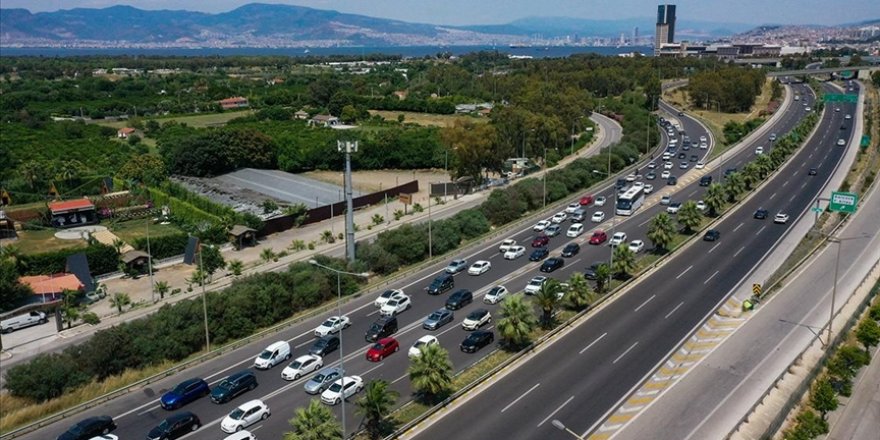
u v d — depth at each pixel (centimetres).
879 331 6681
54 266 10194
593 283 8800
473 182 15850
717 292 8494
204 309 7056
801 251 10131
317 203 14175
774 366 6425
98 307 8988
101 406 5975
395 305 7944
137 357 6688
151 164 16288
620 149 17412
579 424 5419
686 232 11206
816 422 5350
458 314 7906
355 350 6962
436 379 5541
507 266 9744
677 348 6875
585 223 12125
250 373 6228
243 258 10888
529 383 6162
